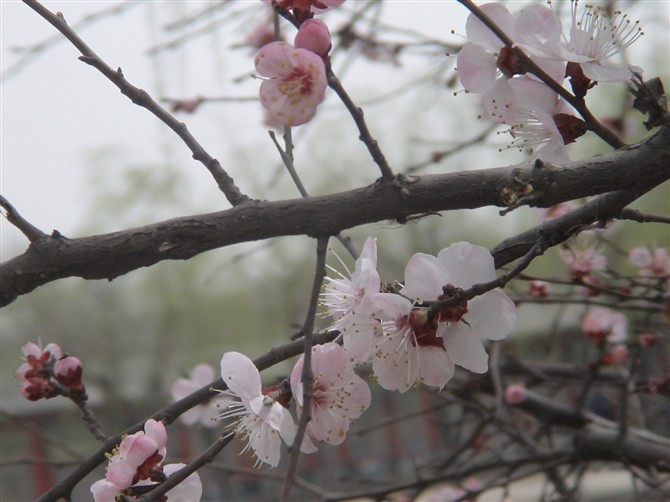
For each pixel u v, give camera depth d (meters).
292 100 0.32
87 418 0.42
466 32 0.34
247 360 0.33
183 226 0.32
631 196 0.33
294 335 0.37
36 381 0.42
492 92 0.34
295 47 0.32
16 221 0.33
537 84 0.34
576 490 0.68
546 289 0.62
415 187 0.32
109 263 0.33
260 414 0.33
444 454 0.87
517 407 0.70
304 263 3.05
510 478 0.68
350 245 0.39
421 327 0.33
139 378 2.79
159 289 3.07
